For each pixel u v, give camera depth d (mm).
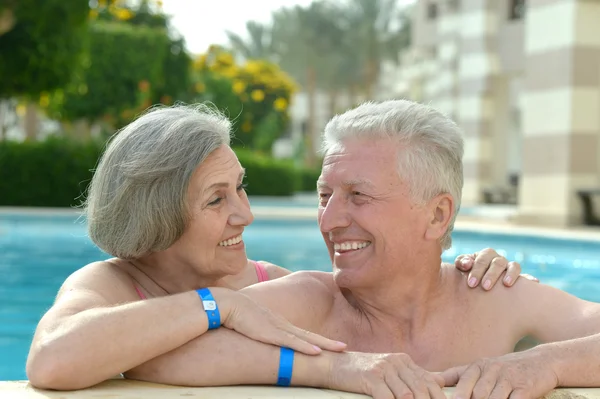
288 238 9867
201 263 2117
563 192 10734
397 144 1964
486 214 14164
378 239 1966
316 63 45688
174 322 1730
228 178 2078
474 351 2121
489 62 17938
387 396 1583
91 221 2109
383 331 2139
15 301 5230
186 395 1615
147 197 1997
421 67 23969
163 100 22297
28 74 13031
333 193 2016
